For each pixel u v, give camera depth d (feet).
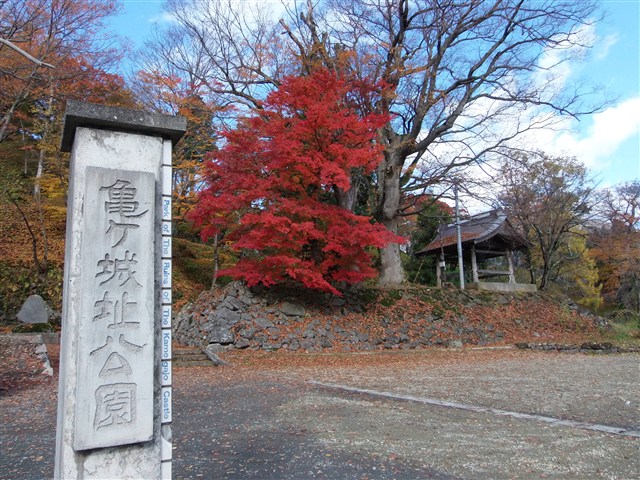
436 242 76.59
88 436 8.50
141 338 9.21
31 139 70.38
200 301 49.80
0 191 57.57
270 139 44.70
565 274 94.73
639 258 85.61
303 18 57.93
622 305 95.86
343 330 48.37
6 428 19.26
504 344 54.95
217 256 60.70
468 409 21.71
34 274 50.14
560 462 14.40
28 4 44.75
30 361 33.86
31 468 14.30
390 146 62.18
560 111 55.21
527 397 25.14
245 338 44.14
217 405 23.07
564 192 71.82
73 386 8.84
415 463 14.35
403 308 55.47
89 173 9.29
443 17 55.21
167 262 10.09
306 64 56.29
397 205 62.64
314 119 41.60
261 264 45.32
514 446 16.03
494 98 58.08
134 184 9.64
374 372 35.04
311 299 50.75
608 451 15.46
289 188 44.98
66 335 9.34
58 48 48.42
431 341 51.65
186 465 14.21
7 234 55.57
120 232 9.37
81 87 54.65
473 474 13.43
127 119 9.96
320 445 16.20
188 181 57.98
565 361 42.45
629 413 21.43
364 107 54.39
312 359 41.52
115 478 8.79
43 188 62.28
